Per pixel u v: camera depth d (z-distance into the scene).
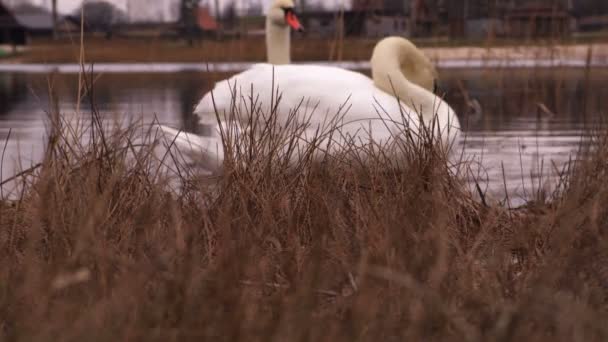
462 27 34.84
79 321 4.01
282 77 9.31
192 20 37.25
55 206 6.04
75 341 3.85
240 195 6.48
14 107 18.91
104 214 5.98
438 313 4.27
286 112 9.23
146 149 7.66
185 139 8.95
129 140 7.10
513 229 6.63
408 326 4.25
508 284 5.05
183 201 6.88
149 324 4.14
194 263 4.89
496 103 20.28
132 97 21.61
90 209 5.80
